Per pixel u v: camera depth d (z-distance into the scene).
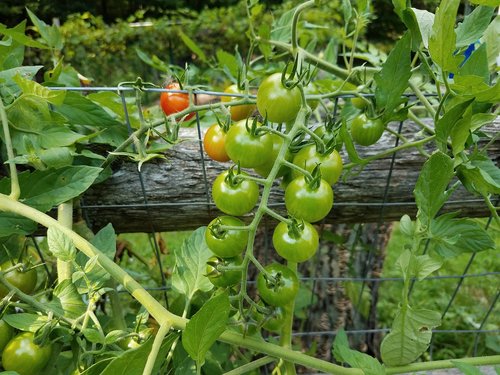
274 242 0.28
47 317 0.31
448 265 1.12
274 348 0.33
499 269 1.10
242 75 0.43
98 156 0.38
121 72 2.17
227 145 0.27
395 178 0.43
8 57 0.41
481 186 0.31
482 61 0.31
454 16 0.26
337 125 0.35
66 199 0.34
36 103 0.35
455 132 0.30
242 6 2.19
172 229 0.45
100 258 0.31
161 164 0.41
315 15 1.59
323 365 0.34
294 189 0.27
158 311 0.30
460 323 0.92
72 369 0.34
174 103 0.44
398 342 0.35
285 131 0.32
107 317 0.42
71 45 2.02
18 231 0.34
